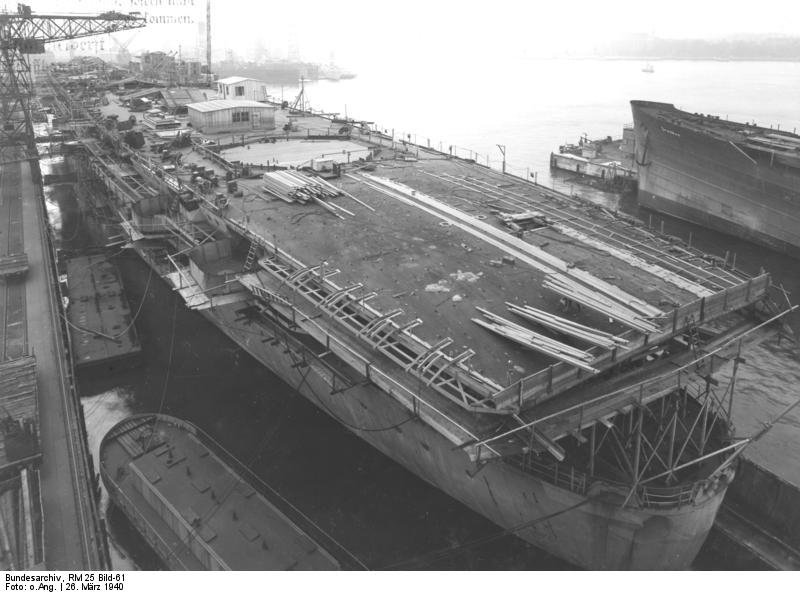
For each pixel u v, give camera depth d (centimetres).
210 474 2725
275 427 3391
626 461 2294
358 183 4216
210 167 4875
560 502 2217
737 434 3441
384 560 2562
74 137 7394
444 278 2781
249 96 8519
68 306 4478
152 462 2802
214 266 3278
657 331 2208
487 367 2173
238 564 2270
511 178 4506
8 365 3316
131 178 5156
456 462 2445
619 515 2155
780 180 6119
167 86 9762
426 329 2398
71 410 3009
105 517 2819
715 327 2670
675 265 2934
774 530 2686
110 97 9231
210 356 4109
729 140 6625
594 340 2134
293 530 2447
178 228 3834
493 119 14412
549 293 2644
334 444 3250
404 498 2878
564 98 18388
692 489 2169
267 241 3198
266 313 3067
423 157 5231
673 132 7100
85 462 2647
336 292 2628
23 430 2753
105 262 5212
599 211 3762
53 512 2419
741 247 6638
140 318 4553
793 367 4131
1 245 5194
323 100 18400
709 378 2345
